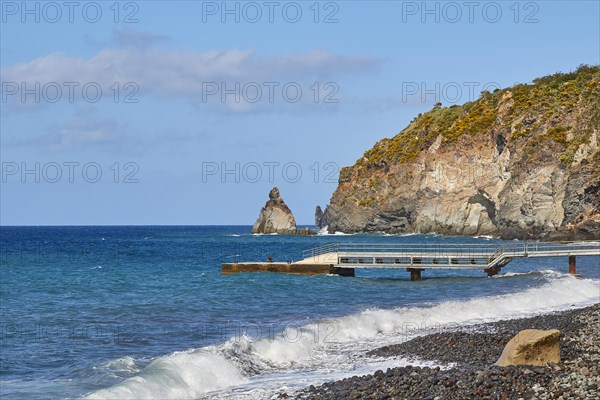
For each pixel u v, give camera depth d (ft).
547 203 460.96
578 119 485.97
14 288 178.19
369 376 69.26
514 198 478.18
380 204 590.14
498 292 164.25
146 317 120.37
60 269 257.75
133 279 206.28
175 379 69.10
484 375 61.87
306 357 85.92
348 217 611.47
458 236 529.86
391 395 59.31
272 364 81.71
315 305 138.41
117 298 152.05
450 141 546.67
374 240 489.26
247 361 80.59
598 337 86.43
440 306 127.24
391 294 161.38
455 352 82.84
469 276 218.79
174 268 261.44
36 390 67.97
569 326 100.27
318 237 582.35
